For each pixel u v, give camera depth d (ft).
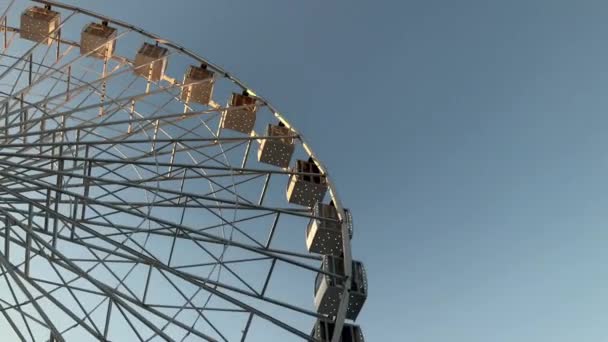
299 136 68.80
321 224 58.75
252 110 73.31
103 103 58.80
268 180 58.03
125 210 47.55
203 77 77.66
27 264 44.29
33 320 44.16
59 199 49.90
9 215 43.98
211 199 52.49
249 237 53.06
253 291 48.85
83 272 42.98
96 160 50.16
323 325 50.44
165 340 41.83
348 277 53.31
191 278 47.83
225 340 46.26
